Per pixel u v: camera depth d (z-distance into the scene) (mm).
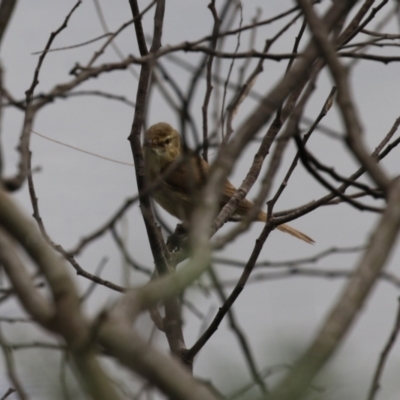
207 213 5258
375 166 5445
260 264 8250
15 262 4562
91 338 4312
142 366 4227
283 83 5789
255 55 7488
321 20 6355
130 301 4629
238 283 8852
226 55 7375
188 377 4230
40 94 6336
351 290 4594
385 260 4758
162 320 9016
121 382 5883
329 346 4391
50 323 4395
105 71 6582
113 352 4316
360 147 5535
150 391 6000
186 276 4785
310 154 7199
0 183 5273
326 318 4527
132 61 6652
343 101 5703
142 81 9531
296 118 6609
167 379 4195
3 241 4613
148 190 6305
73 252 6234
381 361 5207
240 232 5715
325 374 4684
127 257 6742
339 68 5777
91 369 4312
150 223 9484
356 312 4527
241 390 4973
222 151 5543
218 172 5453
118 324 4352
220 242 5602
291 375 4344
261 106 5699
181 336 9023
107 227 6336
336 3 6406
